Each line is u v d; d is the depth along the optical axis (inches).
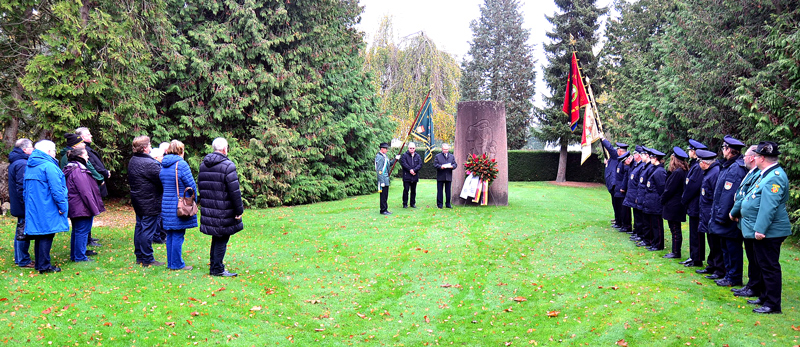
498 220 420.2
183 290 219.6
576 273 265.7
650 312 199.8
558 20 960.3
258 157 524.7
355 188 647.1
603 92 992.2
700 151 248.5
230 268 268.2
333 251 320.2
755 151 197.2
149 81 474.3
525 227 390.6
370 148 668.1
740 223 207.5
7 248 289.0
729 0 448.5
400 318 207.0
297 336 183.6
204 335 176.6
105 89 433.4
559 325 195.0
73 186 255.4
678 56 531.5
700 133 509.4
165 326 180.9
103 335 169.9
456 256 306.2
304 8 554.3
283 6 533.3
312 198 570.3
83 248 263.3
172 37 490.0
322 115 575.8
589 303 217.3
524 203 526.6
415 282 256.5
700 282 238.7
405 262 293.7
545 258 299.4
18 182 243.8
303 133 569.0
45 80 397.1
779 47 368.2
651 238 323.3
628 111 756.0
